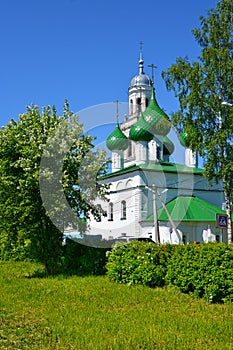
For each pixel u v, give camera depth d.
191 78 28.53
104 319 9.95
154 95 45.53
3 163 18.84
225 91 28.47
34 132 19.27
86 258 19.09
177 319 9.94
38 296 13.02
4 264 24.38
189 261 13.37
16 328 9.20
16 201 18.45
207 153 28.05
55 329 8.98
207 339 8.36
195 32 29.88
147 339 8.25
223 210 43.06
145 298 12.63
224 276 12.28
